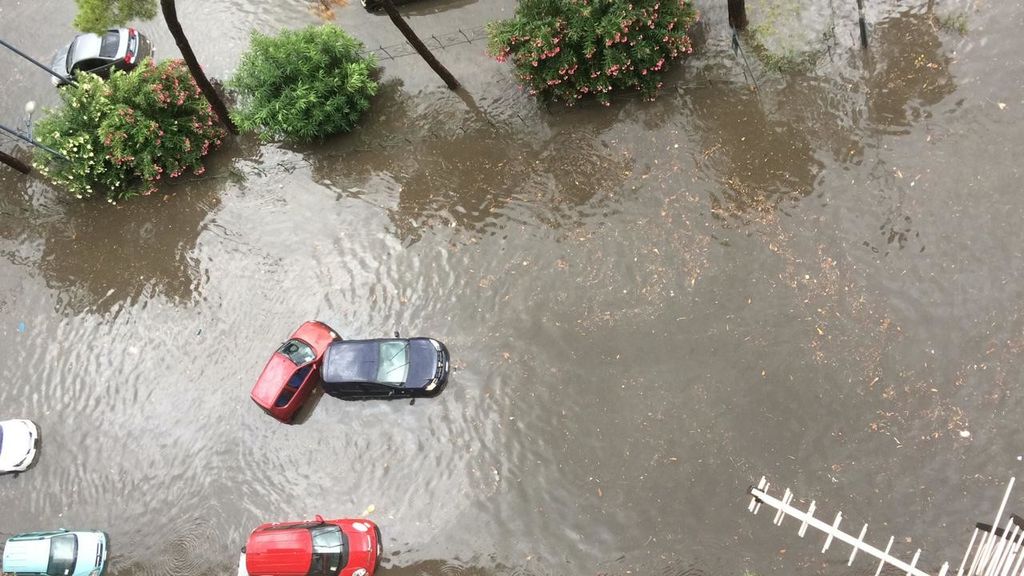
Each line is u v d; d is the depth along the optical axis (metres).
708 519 15.02
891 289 16.11
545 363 16.94
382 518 16.31
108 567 17.02
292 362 17.30
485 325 17.59
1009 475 14.38
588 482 15.76
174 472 17.56
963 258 16.06
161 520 17.20
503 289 17.84
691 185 17.86
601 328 16.98
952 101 17.44
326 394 17.69
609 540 15.26
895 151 17.25
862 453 14.99
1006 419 14.75
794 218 17.08
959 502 14.37
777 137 17.92
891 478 14.73
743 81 18.58
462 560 15.72
